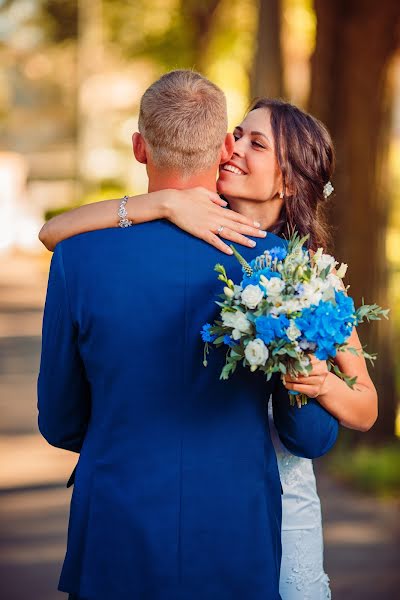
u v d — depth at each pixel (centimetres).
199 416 300
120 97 3619
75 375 311
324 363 297
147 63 2392
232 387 304
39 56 4466
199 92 311
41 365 314
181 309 300
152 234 306
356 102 901
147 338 298
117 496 296
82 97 3628
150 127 310
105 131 3656
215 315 301
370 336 927
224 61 1862
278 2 1027
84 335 302
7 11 4178
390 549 657
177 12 1934
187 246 305
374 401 329
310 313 284
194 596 295
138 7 2289
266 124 359
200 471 297
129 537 295
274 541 310
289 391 300
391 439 927
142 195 312
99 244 305
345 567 621
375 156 910
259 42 1031
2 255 3344
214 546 296
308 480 362
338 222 911
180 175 311
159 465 297
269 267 297
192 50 1786
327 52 898
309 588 358
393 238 1811
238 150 360
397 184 1952
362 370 330
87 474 303
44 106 5044
